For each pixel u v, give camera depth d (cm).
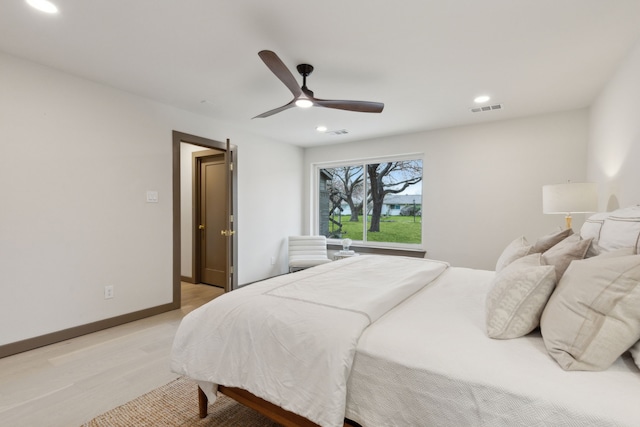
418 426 107
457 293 190
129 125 313
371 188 510
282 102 338
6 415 171
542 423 88
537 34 206
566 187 261
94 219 288
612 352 96
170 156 349
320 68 256
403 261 275
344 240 492
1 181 236
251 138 459
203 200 483
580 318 101
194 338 160
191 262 490
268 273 490
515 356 108
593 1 174
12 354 239
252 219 463
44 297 257
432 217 437
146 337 276
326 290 177
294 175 541
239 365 144
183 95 320
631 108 222
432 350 113
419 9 182
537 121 369
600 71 258
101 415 172
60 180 266
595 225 179
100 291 292
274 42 219
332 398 114
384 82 282
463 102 330
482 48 224
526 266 141
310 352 125
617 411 82
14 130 242
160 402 184
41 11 185
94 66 257
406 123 405
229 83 290
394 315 148
